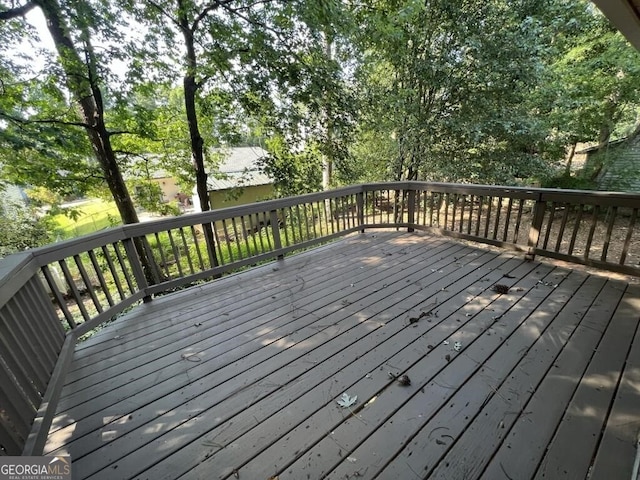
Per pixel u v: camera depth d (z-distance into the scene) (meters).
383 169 8.46
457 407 1.57
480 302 2.59
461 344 2.07
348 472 1.29
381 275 3.27
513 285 2.86
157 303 3.02
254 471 1.32
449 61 6.34
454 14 6.14
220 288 3.25
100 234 2.60
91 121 5.43
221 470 1.33
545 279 2.94
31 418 1.52
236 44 5.29
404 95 6.64
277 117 5.82
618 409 1.50
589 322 2.22
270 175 6.29
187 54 5.38
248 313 2.70
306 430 1.50
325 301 2.80
